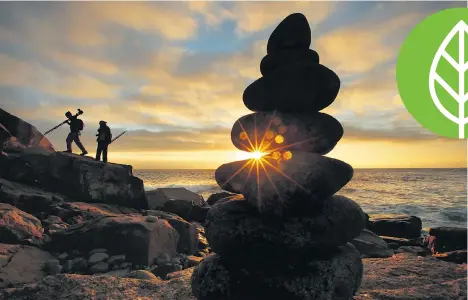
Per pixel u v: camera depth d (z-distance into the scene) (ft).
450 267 15.79
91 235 19.99
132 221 20.68
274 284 8.46
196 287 9.34
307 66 9.40
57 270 16.99
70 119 39.63
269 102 9.79
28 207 26.84
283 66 9.89
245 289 8.73
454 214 68.28
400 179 263.29
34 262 17.69
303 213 8.79
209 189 132.87
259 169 8.92
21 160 32.32
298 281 8.37
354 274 9.17
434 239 27.40
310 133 9.47
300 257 8.74
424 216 67.56
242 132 9.93
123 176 35.68
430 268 15.64
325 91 9.46
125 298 11.67
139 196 36.17
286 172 8.54
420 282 13.29
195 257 21.70
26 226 21.27
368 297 11.14
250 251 8.68
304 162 8.64
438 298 10.96
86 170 33.58
